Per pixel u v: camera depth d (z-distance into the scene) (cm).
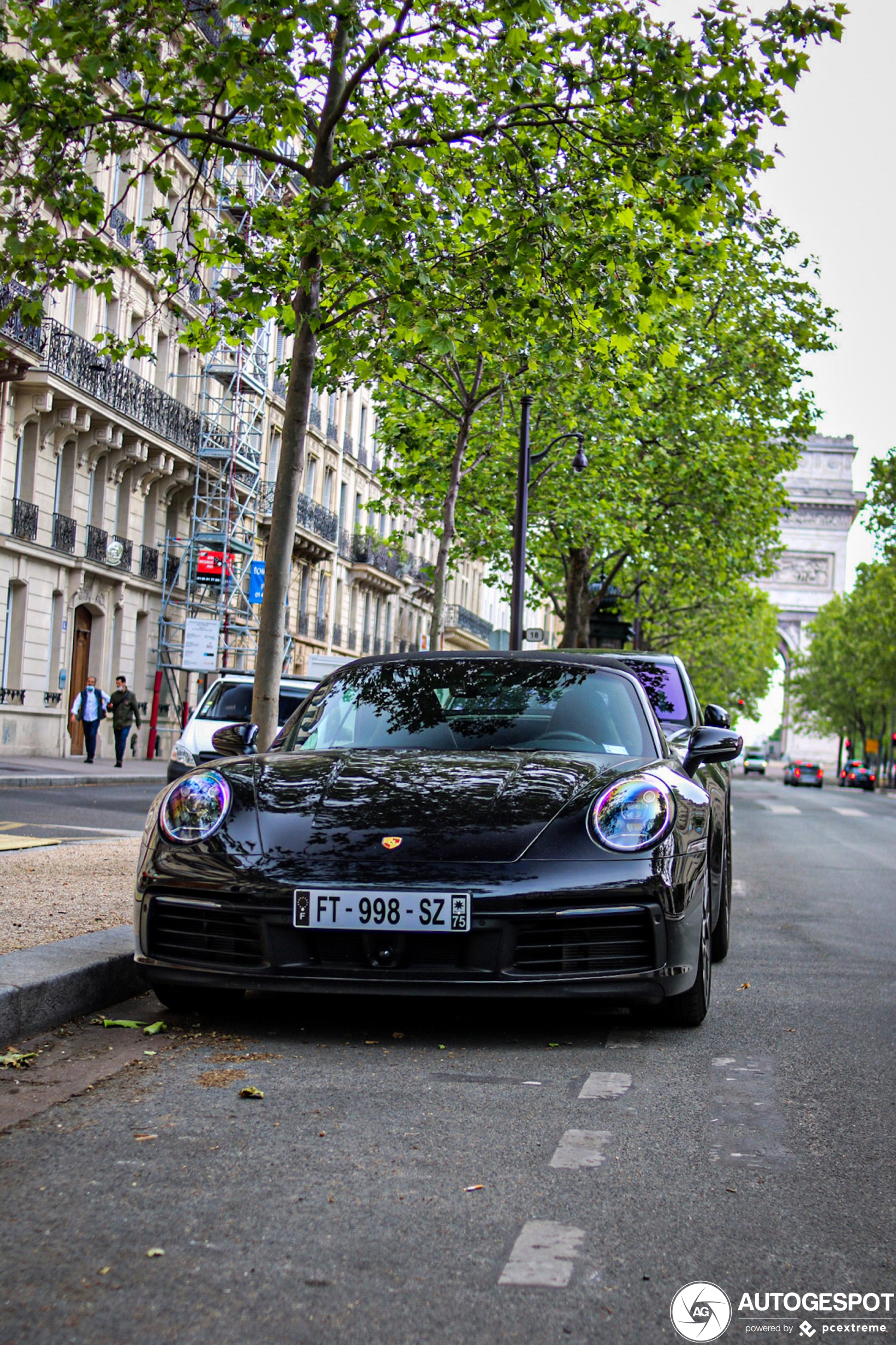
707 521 3503
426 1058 473
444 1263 280
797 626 10469
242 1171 337
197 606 3662
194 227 1184
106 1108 394
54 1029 501
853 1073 480
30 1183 324
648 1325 255
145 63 1066
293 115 1046
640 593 4709
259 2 966
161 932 503
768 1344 250
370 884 473
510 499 3200
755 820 2770
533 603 4044
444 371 2122
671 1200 327
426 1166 346
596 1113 407
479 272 1113
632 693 630
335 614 4897
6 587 2786
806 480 10475
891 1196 338
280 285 1191
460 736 595
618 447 3098
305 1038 499
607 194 1112
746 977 710
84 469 3112
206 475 3719
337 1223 301
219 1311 253
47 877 847
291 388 1039
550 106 1085
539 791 520
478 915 470
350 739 601
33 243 1084
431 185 1135
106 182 2955
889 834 2414
